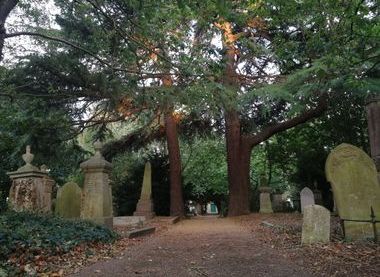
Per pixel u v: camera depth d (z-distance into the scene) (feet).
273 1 31.94
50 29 51.29
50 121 55.88
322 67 32.30
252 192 103.30
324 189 87.45
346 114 82.69
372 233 30.27
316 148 92.48
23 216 36.04
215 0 29.43
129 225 56.13
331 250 26.48
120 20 39.17
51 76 46.65
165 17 38.47
